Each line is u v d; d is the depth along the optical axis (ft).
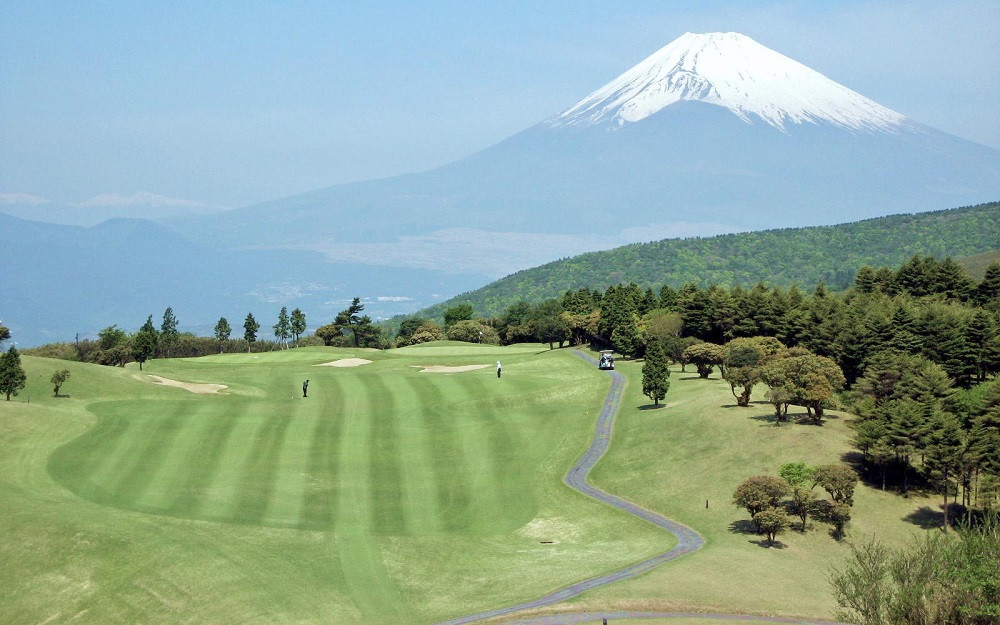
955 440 291.99
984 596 158.51
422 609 223.71
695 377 485.56
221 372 563.48
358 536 267.18
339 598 227.20
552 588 231.50
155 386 449.06
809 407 352.90
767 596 226.79
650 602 218.79
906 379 368.27
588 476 343.46
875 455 301.22
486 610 218.18
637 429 385.29
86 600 218.79
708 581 234.17
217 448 345.31
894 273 631.56
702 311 575.38
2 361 376.07
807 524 285.23
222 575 229.86
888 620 171.63
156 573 227.61
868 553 187.42
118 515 258.78
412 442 376.89
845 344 464.24
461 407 430.20
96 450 328.90
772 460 324.80
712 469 328.29
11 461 304.71
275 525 268.82
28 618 213.87
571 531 288.30
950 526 284.20
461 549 265.34
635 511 306.96
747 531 283.79
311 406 427.74
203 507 279.49
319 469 331.57
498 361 538.47
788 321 535.60
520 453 367.86
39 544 237.25
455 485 328.70
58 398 398.62
